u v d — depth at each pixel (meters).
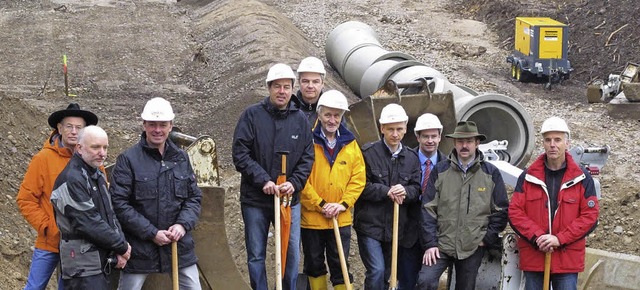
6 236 9.42
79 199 6.31
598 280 8.14
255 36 23.30
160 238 6.73
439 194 7.60
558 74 21.88
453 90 13.57
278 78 7.39
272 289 9.84
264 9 26.52
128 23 27.28
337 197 7.72
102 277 6.50
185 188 6.87
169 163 6.84
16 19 27.81
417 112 10.98
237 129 7.52
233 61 21.95
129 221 6.66
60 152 6.85
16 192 10.67
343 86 20.59
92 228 6.34
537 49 21.72
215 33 25.48
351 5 30.14
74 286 6.45
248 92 18.30
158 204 6.77
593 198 7.10
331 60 21.38
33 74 21.48
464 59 24.92
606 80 22.28
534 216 7.18
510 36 26.34
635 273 7.98
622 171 14.59
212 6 29.02
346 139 7.74
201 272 7.66
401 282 8.29
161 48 24.23
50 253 6.84
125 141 15.25
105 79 21.17
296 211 7.62
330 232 7.95
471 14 29.25
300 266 10.14
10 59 23.00
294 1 30.75
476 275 7.66
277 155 7.46
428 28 27.58
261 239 7.66
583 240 7.20
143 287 7.34
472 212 7.49
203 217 7.61
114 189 6.70
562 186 7.10
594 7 25.98
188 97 19.77
